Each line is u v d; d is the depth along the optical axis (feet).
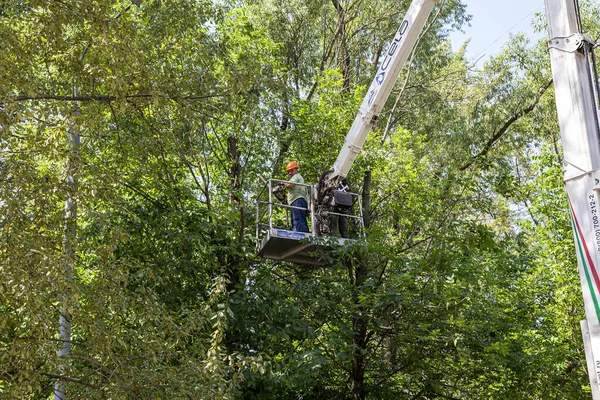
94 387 32.19
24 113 31.55
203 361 35.14
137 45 34.65
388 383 54.44
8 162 32.19
